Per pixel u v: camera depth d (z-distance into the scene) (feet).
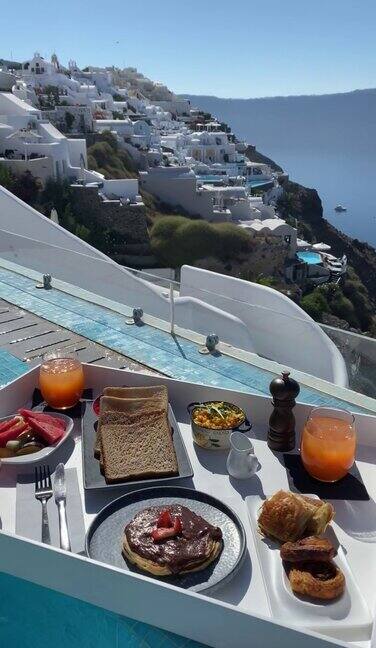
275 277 100.01
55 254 16.26
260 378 10.77
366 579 3.83
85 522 4.37
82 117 128.98
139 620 3.50
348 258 165.89
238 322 13.65
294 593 3.63
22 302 14.26
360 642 3.37
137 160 124.98
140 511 4.35
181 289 13.71
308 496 4.54
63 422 5.59
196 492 4.55
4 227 21.66
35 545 3.64
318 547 3.79
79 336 12.33
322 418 5.02
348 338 10.84
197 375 10.82
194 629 3.37
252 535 4.18
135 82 242.37
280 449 5.24
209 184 133.18
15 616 3.86
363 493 4.67
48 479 4.81
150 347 11.96
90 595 3.58
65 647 3.78
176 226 94.22
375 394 10.04
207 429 5.18
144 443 5.10
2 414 5.89
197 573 3.81
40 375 5.91
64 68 182.39
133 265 91.71
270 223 106.11
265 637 3.21
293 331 12.60
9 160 86.43
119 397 5.71
